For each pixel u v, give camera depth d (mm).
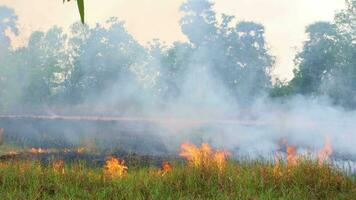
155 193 9102
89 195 9062
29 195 8859
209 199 9078
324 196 9508
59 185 9602
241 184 9719
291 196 9227
